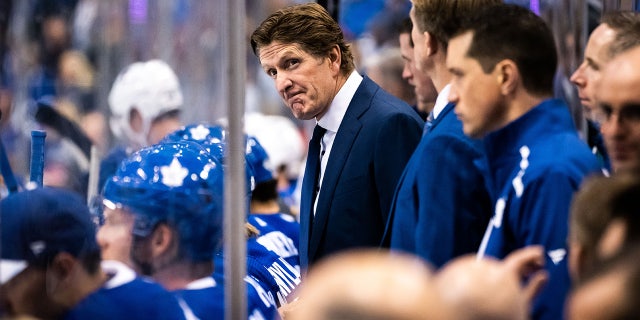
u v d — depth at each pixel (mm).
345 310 2535
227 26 4312
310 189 6586
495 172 4781
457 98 4793
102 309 4371
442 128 5086
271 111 14969
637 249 3000
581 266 3553
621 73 4355
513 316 3045
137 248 4613
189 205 4648
